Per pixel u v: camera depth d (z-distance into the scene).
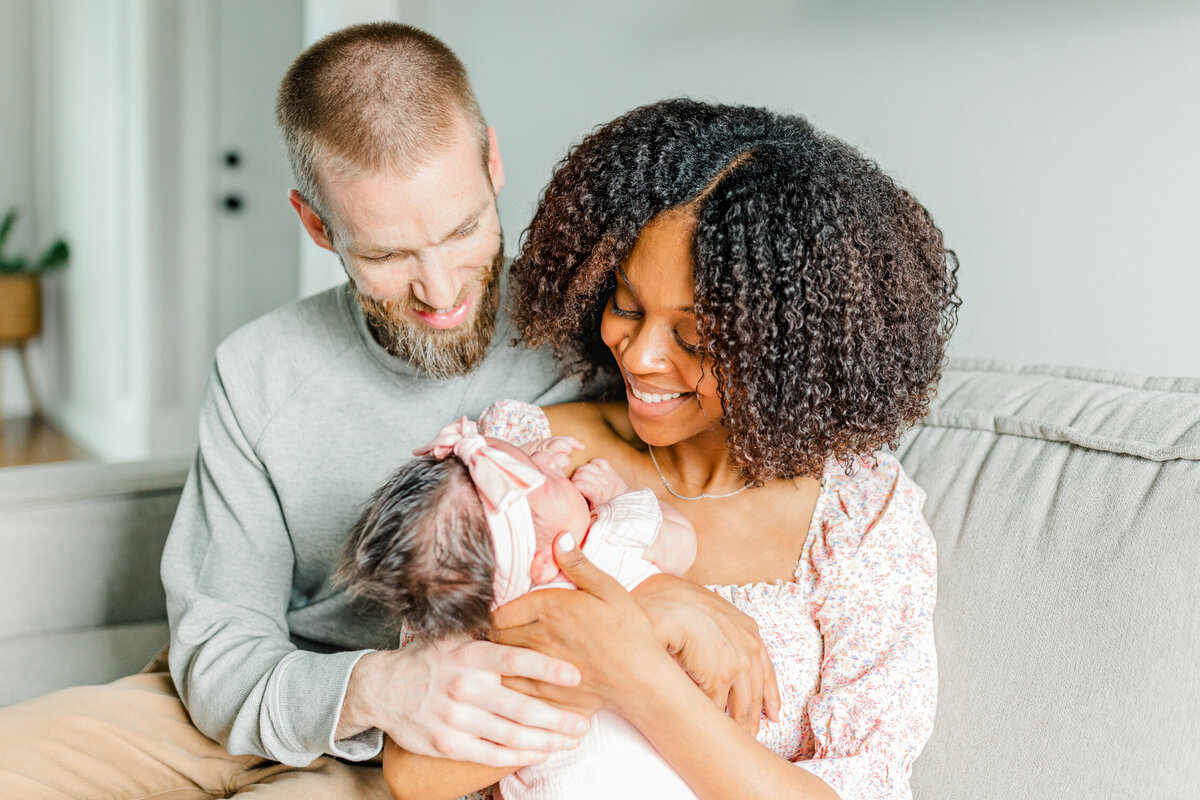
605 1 2.20
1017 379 1.27
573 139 2.32
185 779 1.23
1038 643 1.01
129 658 1.56
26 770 1.13
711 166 0.96
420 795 0.97
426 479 0.89
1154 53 1.37
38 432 4.64
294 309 1.36
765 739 1.02
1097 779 0.92
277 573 1.32
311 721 1.04
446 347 1.22
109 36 3.97
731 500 1.14
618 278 1.02
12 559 1.59
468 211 1.11
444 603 0.85
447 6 2.64
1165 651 0.93
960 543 1.12
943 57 1.63
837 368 0.97
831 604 1.05
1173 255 1.38
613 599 0.90
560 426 1.23
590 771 0.91
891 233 1.00
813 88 1.82
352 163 1.06
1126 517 1.01
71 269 4.55
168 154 3.94
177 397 4.10
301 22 4.16
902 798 0.94
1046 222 1.53
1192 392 1.14
